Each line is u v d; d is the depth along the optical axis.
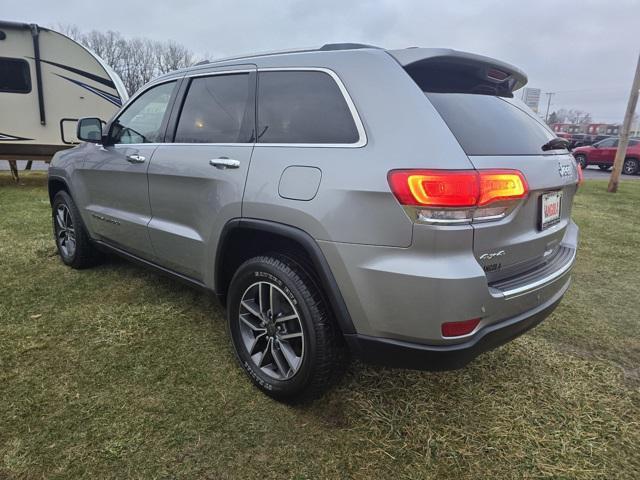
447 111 2.01
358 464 2.00
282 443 2.10
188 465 1.96
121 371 2.58
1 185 8.97
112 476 1.88
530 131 2.38
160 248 3.04
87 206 3.72
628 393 2.56
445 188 1.77
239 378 2.57
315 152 2.11
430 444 2.12
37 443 2.03
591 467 2.03
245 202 2.33
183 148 2.79
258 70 2.52
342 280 2.00
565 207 2.53
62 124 9.05
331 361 2.17
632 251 5.55
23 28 8.45
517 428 2.25
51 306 3.34
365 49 2.21
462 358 1.92
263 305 2.41
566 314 3.60
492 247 1.93
